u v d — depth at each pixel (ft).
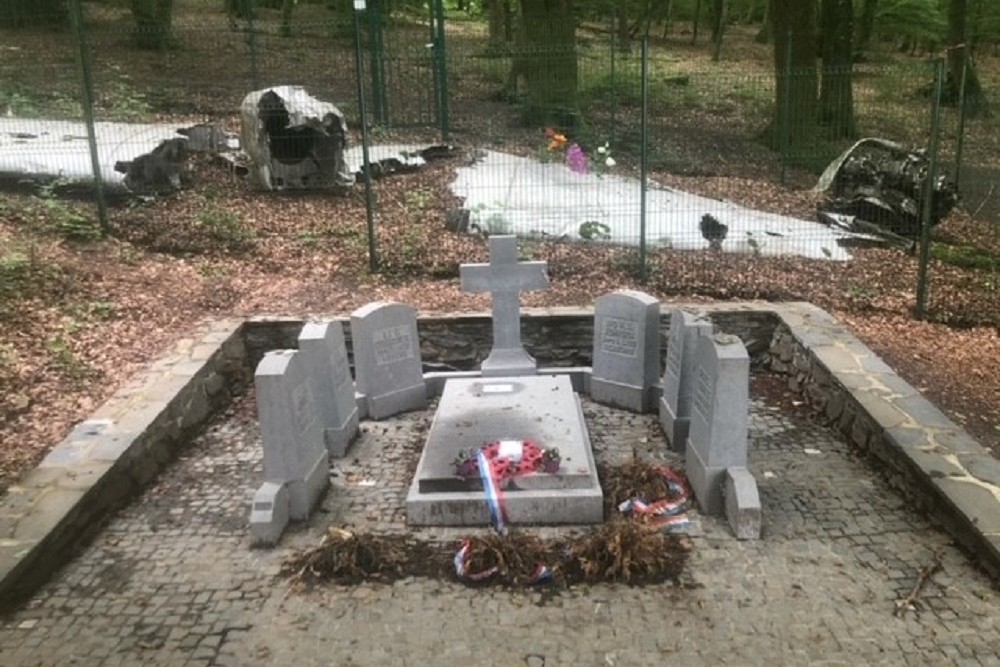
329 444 23.16
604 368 26.50
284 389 19.08
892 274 35.81
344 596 16.89
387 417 25.89
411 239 36.94
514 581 17.17
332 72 67.92
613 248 36.73
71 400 23.45
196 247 35.99
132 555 18.42
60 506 18.19
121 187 38.73
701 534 19.01
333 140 41.70
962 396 25.11
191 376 24.80
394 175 45.57
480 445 20.95
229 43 72.90
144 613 16.38
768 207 42.98
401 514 20.16
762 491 20.93
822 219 41.52
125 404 22.88
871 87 54.44
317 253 36.01
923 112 51.08
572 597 16.76
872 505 20.16
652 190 42.91
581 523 19.51
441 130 53.67
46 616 16.22
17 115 47.06
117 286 31.42
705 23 142.41
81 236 35.40
